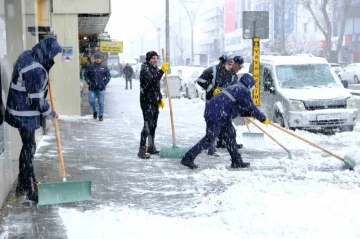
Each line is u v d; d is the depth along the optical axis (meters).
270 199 7.27
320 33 76.38
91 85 17.27
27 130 7.36
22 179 7.60
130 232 6.12
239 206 7.00
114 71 69.88
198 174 9.09
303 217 6.51
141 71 10.41
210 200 7.38
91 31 36.25
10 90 7.27
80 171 9.34
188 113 20.16
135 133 14.20
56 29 18.22
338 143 12.55
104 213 6.77
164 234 6.05
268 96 15.89
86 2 18.23
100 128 15.23
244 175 8.95
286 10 83.12
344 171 9.04
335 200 7.18
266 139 13.00
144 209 7.05
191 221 6.52
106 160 10.37
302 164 9.89
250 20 15.91
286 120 14.53
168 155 10.66
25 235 5.99
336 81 15.65
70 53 18.34
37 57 7.32
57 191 7.30
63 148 11.68
